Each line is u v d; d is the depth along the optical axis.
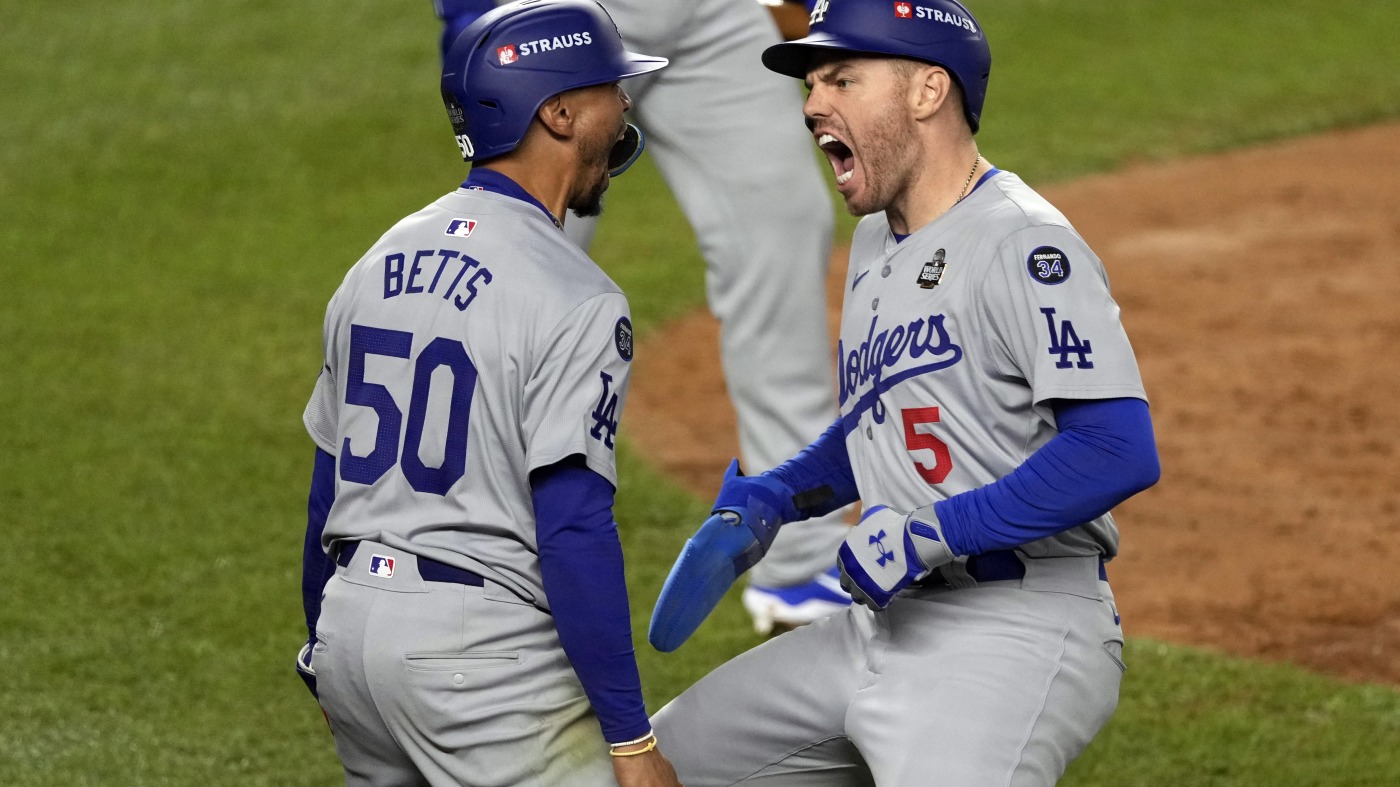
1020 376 11.54
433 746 11.36
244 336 32.97
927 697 11.81
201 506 24.64
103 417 28.30
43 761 16.89
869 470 12.43
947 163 12.10
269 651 20.00
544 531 10.94
